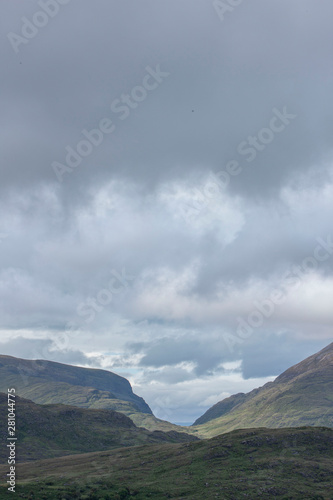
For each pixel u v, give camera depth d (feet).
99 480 477.36
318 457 516.73
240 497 414.82
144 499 424.05
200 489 437.17
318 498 412.36
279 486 435.94
